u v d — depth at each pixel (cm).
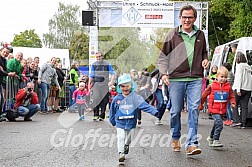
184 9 689
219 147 775
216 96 767
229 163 625
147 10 1945
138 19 1936
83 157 659
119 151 622
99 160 638
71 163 613
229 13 3045
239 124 1132
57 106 1644
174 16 1952
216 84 770
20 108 1226
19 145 768
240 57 1117
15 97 1260
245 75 1114
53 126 1086
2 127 1056
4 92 1273
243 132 1025
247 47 1258
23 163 608
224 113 774
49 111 1627
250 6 2019
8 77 1287
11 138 857
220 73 771
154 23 1945
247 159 658
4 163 606
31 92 1234
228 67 1225
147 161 632
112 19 1962
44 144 781
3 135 902
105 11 1958
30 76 1516
